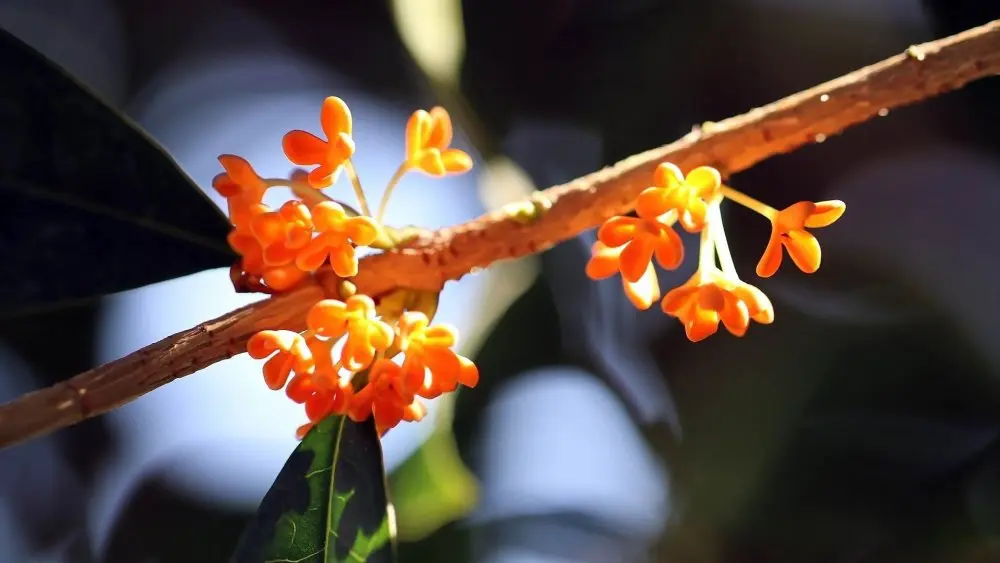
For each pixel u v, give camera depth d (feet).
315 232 0.94
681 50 1.31
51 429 0.91
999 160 1.25
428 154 0.97
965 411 1.20
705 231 0.95
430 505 1.19
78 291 0.96
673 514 1.25
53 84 0.96
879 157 1.28
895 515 1.18
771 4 1.29
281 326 0.94
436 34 1.24
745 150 0.97
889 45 1.27
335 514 0.96
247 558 0.95
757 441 1.22
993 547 1.15
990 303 1.22
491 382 1.30
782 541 1.19
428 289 0.96
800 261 0.94
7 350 1.24
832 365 1.23
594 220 0.97
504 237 0.97
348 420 0.97
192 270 0.97
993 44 0.96
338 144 0.94
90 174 0.96
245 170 0.95
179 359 0.93
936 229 1.26
